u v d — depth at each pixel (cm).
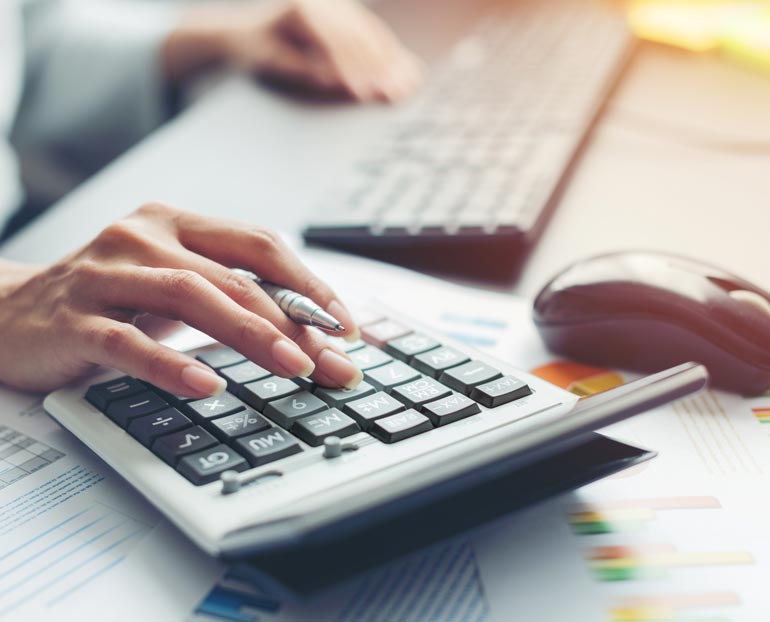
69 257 48
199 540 31
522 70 91
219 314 41
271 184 70
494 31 106
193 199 67
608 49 97
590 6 114
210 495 33
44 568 33
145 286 42
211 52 99
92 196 68
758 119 84
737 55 102
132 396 40
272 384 41
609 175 73
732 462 40
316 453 35
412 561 34
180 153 76
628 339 47
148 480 34
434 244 60
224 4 132
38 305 46
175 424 37
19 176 99
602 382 47
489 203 62
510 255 61
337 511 29
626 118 85
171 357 39
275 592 30
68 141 95
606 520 36
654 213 66
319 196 67
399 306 54
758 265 57
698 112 86
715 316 45
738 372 46
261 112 85
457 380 41
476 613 31
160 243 47
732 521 36
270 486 33
